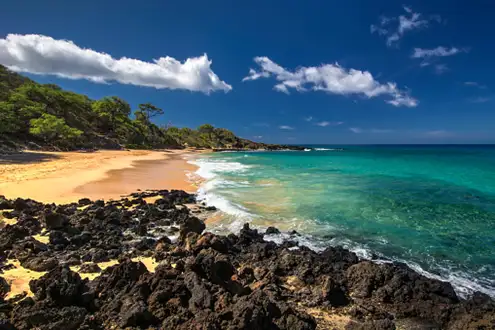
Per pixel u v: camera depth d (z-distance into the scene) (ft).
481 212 46.14
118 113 284.41
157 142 301.84
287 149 447.42
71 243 32.04
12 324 16.07
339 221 42.45
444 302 22.07
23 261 25.61
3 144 141.69
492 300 22.74
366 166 121.08
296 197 57.26
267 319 16.92
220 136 449.48
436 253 31.73
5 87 211.82
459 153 228.22
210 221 43.24
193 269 21.54
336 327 19.44
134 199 53.31
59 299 17.92
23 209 42.42
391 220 42.60
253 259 29.32
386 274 23.94
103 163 116.88
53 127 174.09
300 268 26.63
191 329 15.48
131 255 29.53
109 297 19.48
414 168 109.40
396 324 20.47
